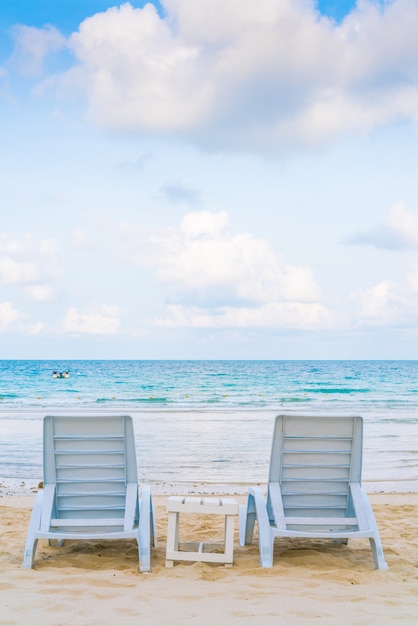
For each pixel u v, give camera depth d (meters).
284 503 5.07
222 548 5.27
